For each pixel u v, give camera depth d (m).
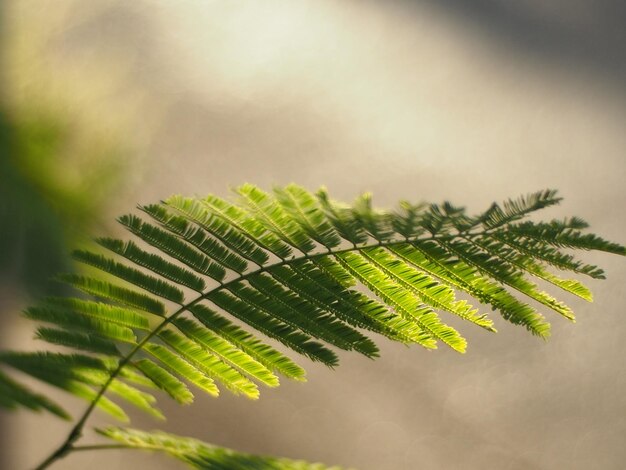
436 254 0.79
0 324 1.88
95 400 0.79
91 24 3.12
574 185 3.20
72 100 2.45
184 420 2.38
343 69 3.45
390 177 3.18
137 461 2.18
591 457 2.68
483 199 3.15
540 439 2.68
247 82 3.34
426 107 3.36
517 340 2.82
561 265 0.78
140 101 2.88
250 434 2.45
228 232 0.81
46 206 2.06
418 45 3.51
